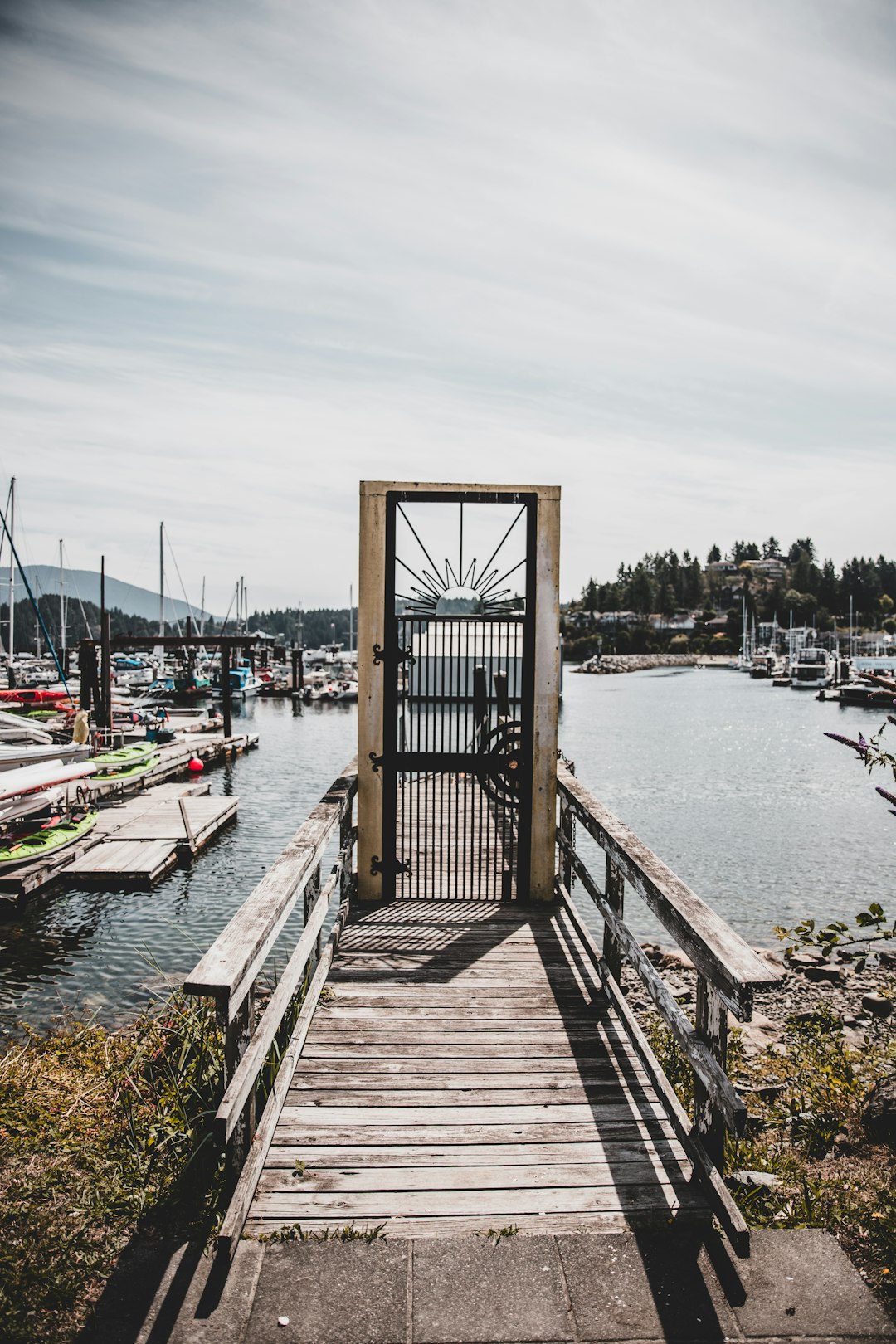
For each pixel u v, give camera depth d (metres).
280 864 4.14
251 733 37.56
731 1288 2.81
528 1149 3.55
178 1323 2.65
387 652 6.46
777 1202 3.43
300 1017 4.43
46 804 14.72
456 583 6.58
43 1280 2.84
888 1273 2.93
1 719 20.84
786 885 15.07
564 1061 4.27
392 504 6.36
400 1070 4.16
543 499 6.40
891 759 4.45
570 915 6.03
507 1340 2.60
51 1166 3.62
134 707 39.94
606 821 5.02
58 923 12.34
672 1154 3.53
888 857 17.12
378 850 6.58
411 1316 2.68
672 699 62.12
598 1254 2.96
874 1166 3.94
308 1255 2.94
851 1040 7.12
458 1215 3.14
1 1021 8.87
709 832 19.41
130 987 9.91
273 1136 3.60
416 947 5.73
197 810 19.06
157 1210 3.23
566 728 42.34
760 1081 5.48
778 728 42.53
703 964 3.21
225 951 3.13
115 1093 4.35
